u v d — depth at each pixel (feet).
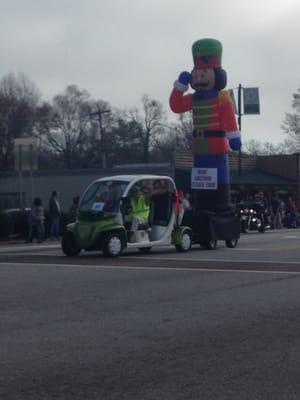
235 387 29.55
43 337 38.29
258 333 39.78
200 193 104.47
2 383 29.91
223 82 104.27
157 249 91.66
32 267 70.44
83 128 312.71
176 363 33.24
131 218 81.87
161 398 27.99
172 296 52.26
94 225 79.66
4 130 272.72
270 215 150.82
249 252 88.28
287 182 199.41
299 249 92.68
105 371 31.81
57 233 114.11
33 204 109.29
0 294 52.80
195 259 78.95
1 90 286.05
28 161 113.29
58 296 51.93
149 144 323.16
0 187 189.67
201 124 104.68
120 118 331.36
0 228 112.57
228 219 94.32
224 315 44.93
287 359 34.14
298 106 283.38
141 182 82.64
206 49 104.17
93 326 41.27
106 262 75.05
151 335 39.01
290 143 291.17
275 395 28.53
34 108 293.02
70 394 28.48
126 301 49.93
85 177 180.45
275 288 56.49
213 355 34.78
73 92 548.31
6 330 40.01
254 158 206.59
